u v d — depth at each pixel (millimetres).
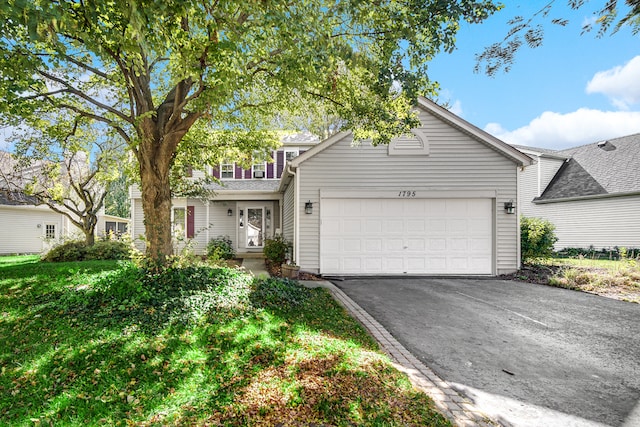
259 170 16609
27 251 17641
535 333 4926
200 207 16406
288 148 16781
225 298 5234
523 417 2809
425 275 9914
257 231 16578
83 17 3695
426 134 10070
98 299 5062
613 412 2918
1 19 2867
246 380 3051
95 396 2889
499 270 9945
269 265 11891
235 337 3965
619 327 5215
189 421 2525
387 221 10000
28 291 5883
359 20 4965
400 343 4449
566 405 3014
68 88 6398
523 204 18875
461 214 10062
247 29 4176
